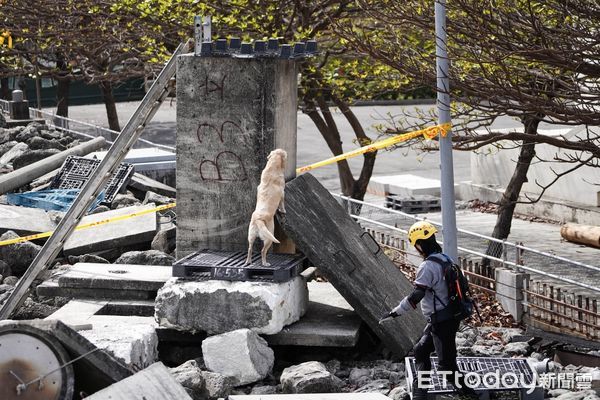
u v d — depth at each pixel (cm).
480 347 1380
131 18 2425
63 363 848
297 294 1333
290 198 1348
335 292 1517
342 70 2486
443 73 1423
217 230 1413
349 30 1847
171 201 2200
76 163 2311
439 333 1054
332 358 1344
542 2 1499
